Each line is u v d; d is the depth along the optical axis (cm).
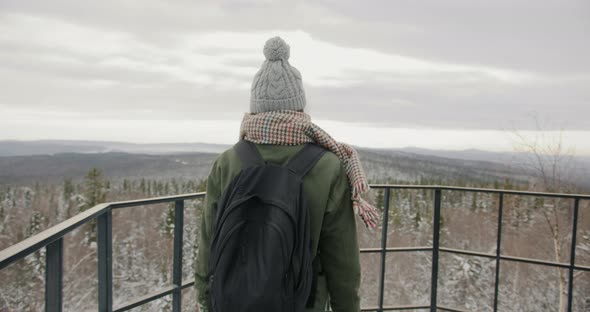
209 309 138
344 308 134
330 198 125
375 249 257
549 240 1555
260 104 132
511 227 1619
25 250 98
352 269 130
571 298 242
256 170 122
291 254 112
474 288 1739
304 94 136
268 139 127
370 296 1691
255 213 115
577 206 238
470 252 254
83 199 2334
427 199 1828
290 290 111
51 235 112
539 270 1630
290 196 116
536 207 1508
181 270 201
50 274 120
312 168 124
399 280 1770
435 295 262
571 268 238
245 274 108
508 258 248
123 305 173
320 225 123
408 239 1820
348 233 129
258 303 105
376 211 129
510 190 246
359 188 123
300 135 127
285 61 135
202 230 141
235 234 112
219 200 126
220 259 112
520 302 1659
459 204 1777
